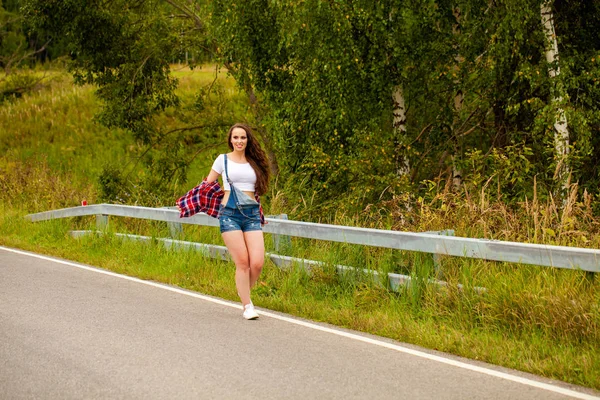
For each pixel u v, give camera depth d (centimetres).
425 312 737
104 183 2273
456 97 1836
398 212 1103
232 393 518
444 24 1630
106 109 2355
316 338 682
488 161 1639
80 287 947
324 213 1537
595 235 898
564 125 1487
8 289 930
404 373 568
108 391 522
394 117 1745
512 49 1501
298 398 507
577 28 1600
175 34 2273
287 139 1702
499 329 688
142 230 1352
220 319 761
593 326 632
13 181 2175
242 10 1742
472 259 779
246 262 761
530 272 745
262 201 1761
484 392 521
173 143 2412
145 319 759
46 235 1416
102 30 2298
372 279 831
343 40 1553
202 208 772
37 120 3797
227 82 4028
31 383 541
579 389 532
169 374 563
